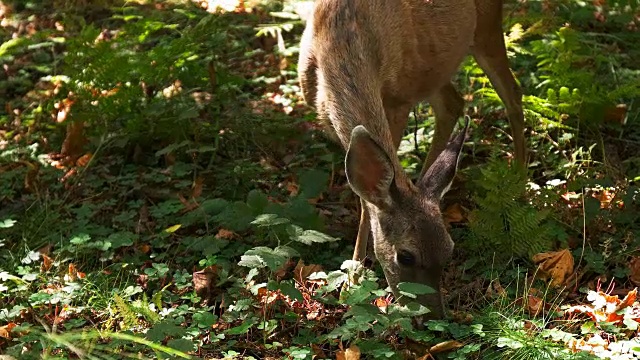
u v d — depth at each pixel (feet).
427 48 22.36
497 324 18.40
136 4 34.24
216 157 26.12
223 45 31.32
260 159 26.27
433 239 18.29
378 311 17.63
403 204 18.62
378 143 19.11
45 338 17.58
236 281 20.16
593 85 25.82
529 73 28.81
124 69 26.58
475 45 24.57
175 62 27.53
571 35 26.20
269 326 18.65
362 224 21.27
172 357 16.47
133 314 18.61
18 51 32.24
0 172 25.99
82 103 26.86
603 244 21.35
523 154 24.86
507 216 21.26
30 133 27.84
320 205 24.14
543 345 17.34
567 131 26.35
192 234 23.11
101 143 25.91
